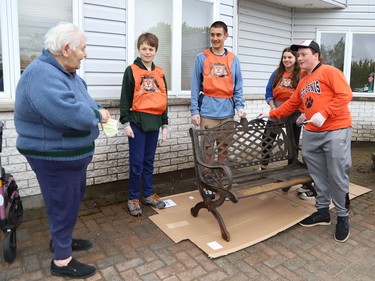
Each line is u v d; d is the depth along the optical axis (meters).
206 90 3.72
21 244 2.86
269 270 2.57
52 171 2.15
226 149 3.45
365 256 2.78
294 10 6.82
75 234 3.05
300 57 2.98
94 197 3.93
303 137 3.23
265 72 6.50
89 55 3.69
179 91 4.50
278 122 3.91
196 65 3.75
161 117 3.53
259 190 3.04
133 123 3.32
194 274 2.50
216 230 3.14
